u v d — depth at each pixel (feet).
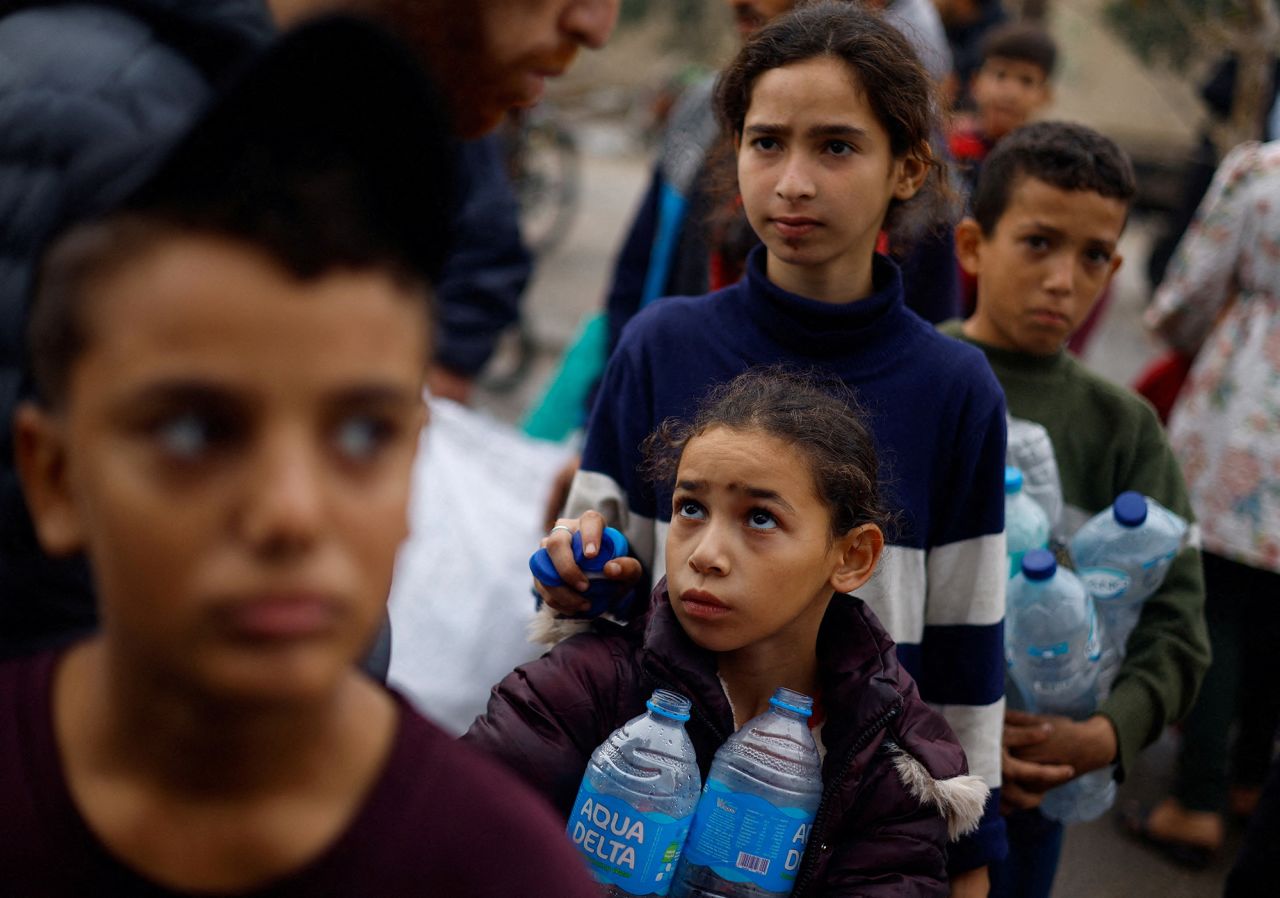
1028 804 6.90
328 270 2.00
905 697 5.16
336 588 2.00
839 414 5.21
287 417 1.99
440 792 2.37
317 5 3.44
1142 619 7.60
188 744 2.23
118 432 1.98
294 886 2.28
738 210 8.02
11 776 2.35
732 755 4.87
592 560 5.45
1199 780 10.52
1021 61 13.94
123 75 3.06
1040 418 7.60
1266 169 10.32
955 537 6.13
